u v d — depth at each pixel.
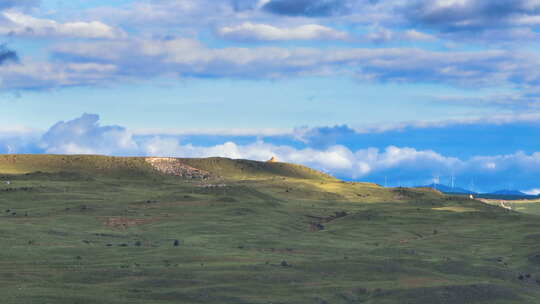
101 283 131.00
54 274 135.25
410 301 132.12
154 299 119.50
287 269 149.50
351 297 133.25
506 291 142.62
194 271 141.00
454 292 137.62
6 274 132.25
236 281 136.50
